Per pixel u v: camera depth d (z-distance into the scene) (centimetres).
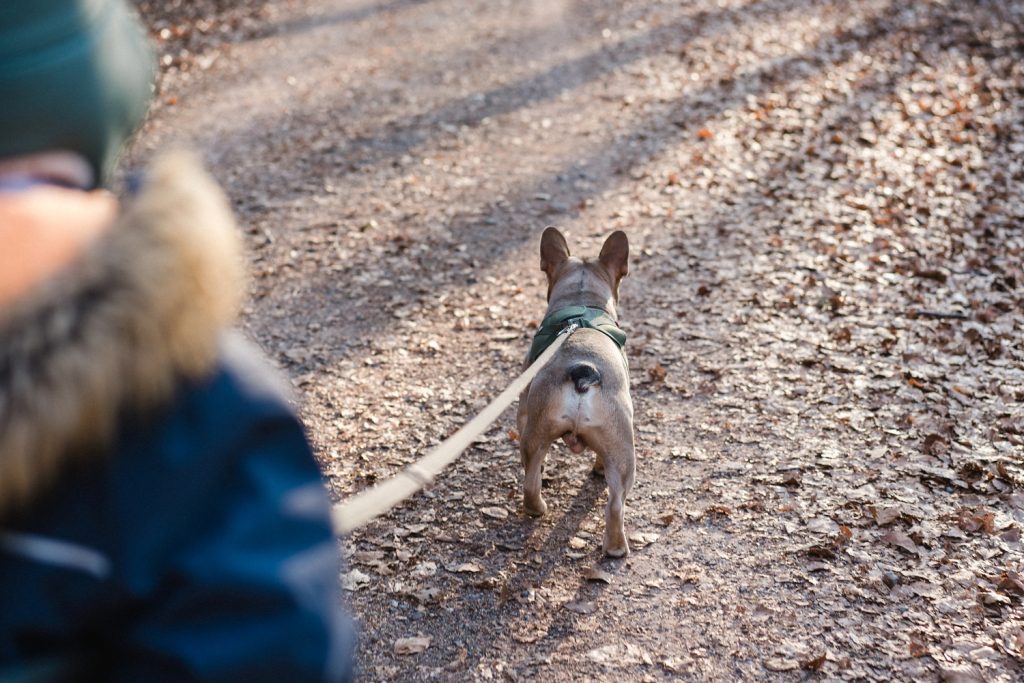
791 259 799
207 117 1163
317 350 691
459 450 258
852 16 1464
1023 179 932
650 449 561
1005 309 713
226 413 104
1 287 97
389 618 436
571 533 490
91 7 107
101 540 98
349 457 565
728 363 652
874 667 396
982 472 526
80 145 108
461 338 703
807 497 511
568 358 452
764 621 424
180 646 98
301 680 101
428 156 1043
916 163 980
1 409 91
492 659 409
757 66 1268
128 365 95
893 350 662
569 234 865
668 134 1073
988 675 390
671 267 797
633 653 409
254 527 103
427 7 1588
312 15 1548
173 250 99
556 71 1284
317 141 1088
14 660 96
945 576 449
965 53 1290
